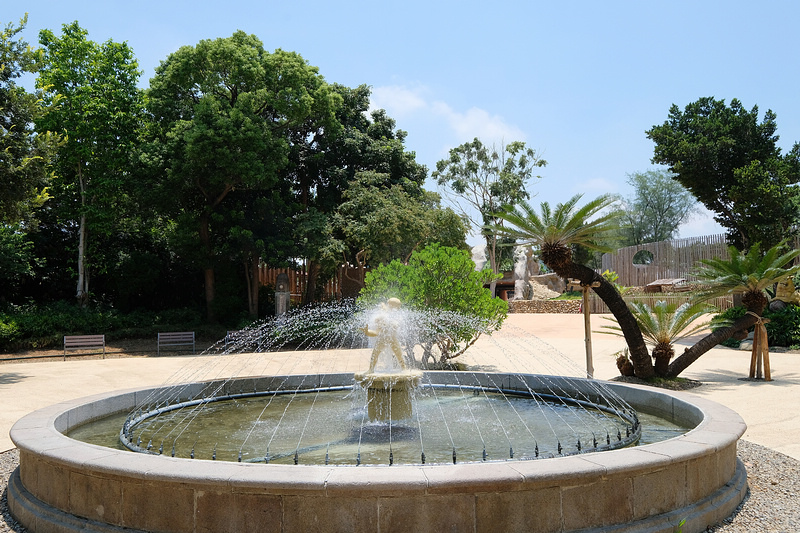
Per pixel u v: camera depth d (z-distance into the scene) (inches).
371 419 270.1
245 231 862.5
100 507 159.0
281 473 145.3
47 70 909.8
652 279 1236.5
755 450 253.1
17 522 180.1
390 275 583.8
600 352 677.3
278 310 880.3
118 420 280.1
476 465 150.6
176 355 758.5
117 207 983.0
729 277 474.0
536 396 347.9
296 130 1042.1
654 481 158.4
